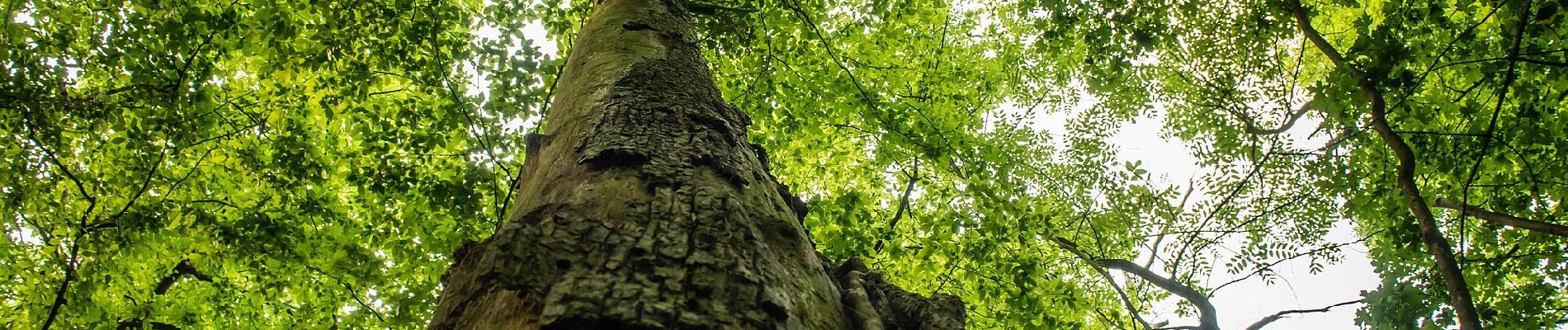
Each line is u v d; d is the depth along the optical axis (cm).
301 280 650
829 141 788
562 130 219
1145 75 613
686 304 110
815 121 700
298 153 557
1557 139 496
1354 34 730
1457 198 577
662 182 157
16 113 463
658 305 108
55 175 548
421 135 510
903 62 741
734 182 169
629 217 136
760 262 128
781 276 128
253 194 610
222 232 571
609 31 309
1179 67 611
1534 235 562
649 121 200
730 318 109
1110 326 785
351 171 571
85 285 547
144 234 564
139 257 602
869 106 643
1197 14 508
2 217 519
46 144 498
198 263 618
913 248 677
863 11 727
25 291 545
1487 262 572
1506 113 541
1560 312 554
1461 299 382
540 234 130
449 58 533
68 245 562
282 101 555
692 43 317
